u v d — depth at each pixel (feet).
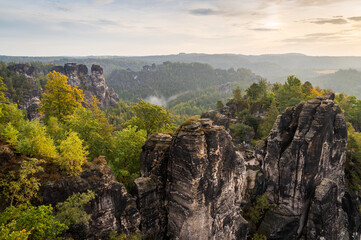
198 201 104.37
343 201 200.13
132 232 101.35
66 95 172.55
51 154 89.66
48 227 69.21
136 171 138.10
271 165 175.63
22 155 86.12
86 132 140.87
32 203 79.25
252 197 173.27
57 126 133.80
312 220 161.17
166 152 115.96
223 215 118.83
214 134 108.06
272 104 269.64
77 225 84.02
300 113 171.83
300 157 163.84
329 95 219.82
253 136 273.54
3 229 57.77
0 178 75.97
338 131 179.32
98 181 92.84
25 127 94.89
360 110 329.31
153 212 111.86
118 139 143.13
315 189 164.55
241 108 351.87
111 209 95.71
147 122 192.13
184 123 113.60
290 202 168.96
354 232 198.80
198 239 107.34
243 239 139.44
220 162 112.68
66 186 85.92
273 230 159.22
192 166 101.04
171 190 110.93
